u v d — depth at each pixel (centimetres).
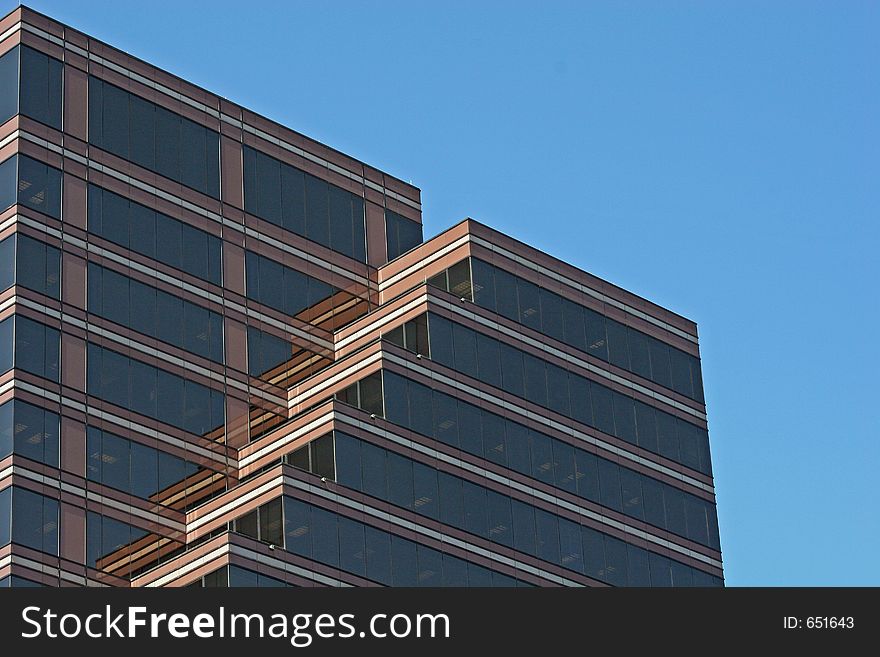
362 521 14050
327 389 14850
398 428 14538
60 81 14712
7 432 13638
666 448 16162
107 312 14338
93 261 14400
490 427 15050
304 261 15512
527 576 14738
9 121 14438
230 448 14575
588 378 15862
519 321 15600
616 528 15462
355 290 15700
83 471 13825
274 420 14862
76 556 13600
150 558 13900
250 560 13462
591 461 15575
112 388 14162
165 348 14525
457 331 15175
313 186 15812
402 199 16338
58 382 13925
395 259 15862
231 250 15150
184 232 14938
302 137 15925
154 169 14950
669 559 15700
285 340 15162
